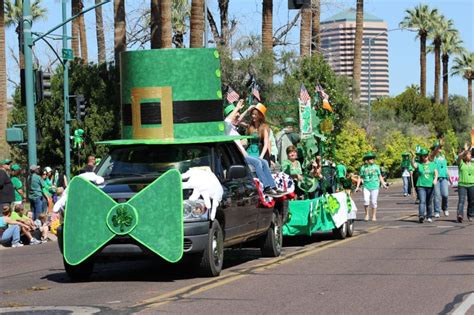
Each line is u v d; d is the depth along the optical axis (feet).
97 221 46.16
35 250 74.33
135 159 50.24
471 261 53.93
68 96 121.39
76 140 128.67
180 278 48.26
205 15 144.15
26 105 100.37
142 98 50.80
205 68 51.55
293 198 63.21
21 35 103.55
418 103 334.85
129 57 51.29
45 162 156.87
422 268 50.70
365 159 96.37
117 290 44.29
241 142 63.62
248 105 73.87
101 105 151.94
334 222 69.10
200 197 47.09
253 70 163.53
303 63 170.50
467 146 90.63
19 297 43.16
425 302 38.81
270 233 57.93
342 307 37.65
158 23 142.51
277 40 179.32
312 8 184.14
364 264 53.16
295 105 74.23
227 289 43.42
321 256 58.34
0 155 155.84
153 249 45.62
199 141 50.14
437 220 94.12
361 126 253.44
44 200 95.35
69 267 48.39
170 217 45.65
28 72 100.32
